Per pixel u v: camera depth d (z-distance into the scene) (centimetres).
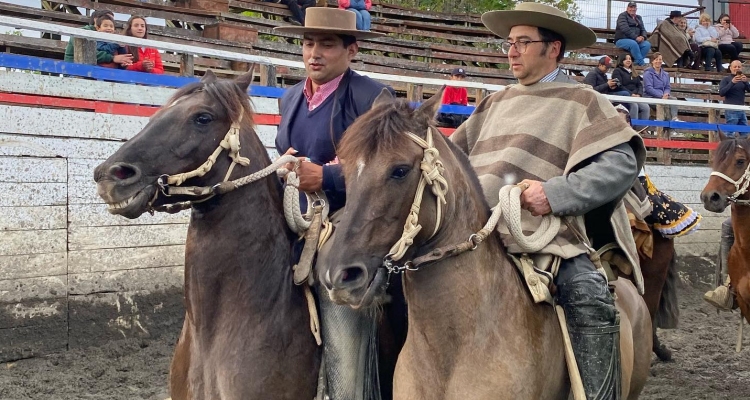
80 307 627
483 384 255
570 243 292
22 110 603
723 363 675
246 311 291
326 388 297
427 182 239
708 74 1698
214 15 1150
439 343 258
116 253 652
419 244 248
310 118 336
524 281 281
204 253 292
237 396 284
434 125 254
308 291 303
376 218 233
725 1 1952
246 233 294
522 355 262
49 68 636
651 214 577
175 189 282
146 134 281
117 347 625
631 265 313
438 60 1571
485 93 1013
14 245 593
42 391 522
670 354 679
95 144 646
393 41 1470
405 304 314
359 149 237
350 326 297
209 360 292
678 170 1108
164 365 590
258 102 766
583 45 323
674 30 1694
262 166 303
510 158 302
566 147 301
